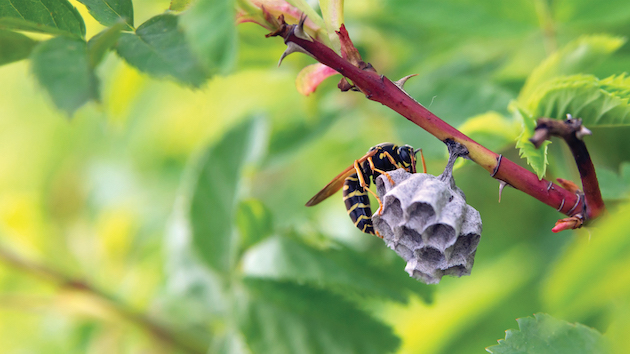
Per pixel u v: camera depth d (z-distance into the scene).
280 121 0.33
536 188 0.26
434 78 0.32
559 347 0.26
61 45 0.25
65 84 0.25
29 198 0.36
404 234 0.27
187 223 0.30
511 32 0.31
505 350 0.26
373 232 0.28
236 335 0.29
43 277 0.34
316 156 0.35
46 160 0.49
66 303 0.33
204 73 0.25
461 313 0.31
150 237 0.39
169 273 0.31
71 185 0.48
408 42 0.33
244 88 0.42
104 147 0.46
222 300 0.30
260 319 0.29
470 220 0.26
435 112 0.31
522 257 0.32
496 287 0.31
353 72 0.26
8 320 0.36
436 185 0.26
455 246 0.26
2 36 0.26
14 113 0.49
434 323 0.31
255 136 0.30
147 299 0.34
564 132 0.26
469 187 0.34
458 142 0.26
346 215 0.34
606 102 0.26
